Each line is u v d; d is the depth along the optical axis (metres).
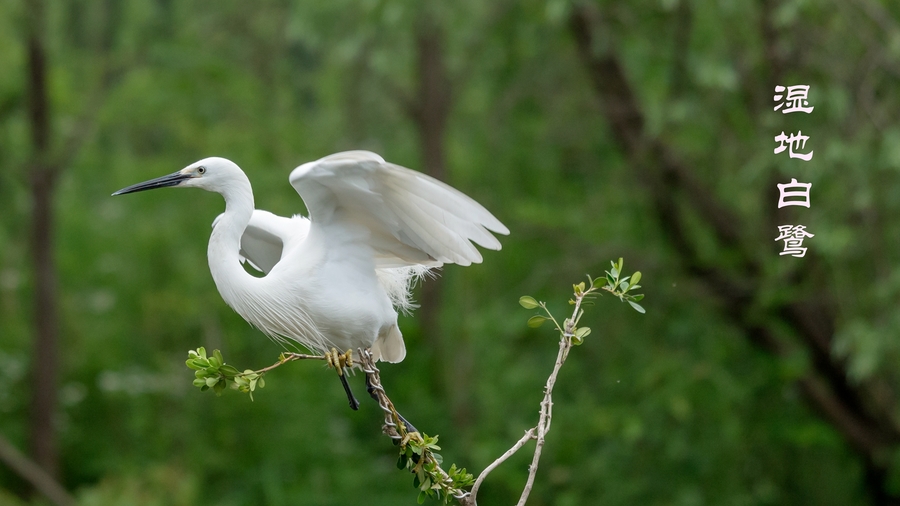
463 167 17.16
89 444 17.78
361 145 17.86
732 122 12.75
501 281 16.33
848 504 15.04
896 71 11.51
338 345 6.34
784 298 12.26
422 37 15.16
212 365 4.93
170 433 17.22
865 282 12.44
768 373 13.95
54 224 16.86
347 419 17.73
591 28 12.71
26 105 15.89
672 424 13.96
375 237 6.08
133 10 15.84
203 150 17.30
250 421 17.22
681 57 12.22
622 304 14.34
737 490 14.12
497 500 15.36
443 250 5.80
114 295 18.50
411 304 6.75
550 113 14.61
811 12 11.60
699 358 14.13
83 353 18.30
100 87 15.76
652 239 14.59
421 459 5.31
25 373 17.72
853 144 10.72
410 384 17.14
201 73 16.31
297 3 14.16
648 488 13.98
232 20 17.47
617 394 14.42
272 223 6.75
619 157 14.46
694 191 13.21
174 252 18.45
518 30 13.76
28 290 18.33
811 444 14.15
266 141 17.55
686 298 14.07
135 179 18.12
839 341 10.92
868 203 10.70
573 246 14.55
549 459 14.36
